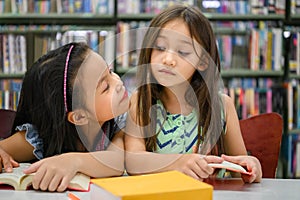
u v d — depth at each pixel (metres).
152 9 2.45
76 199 0.72
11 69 2.43
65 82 0.87
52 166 0.80
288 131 2.50
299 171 2.52
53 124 0.91
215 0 2.47
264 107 2.50
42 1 2.45
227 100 1.09
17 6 2.44
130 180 0.66
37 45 2.40
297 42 2.51
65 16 2.44
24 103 1.00
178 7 1.00
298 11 2.51
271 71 2.48
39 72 0.93
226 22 2.51
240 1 2.49
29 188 0.81
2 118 1.30
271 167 1.33
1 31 2.44
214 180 0.89
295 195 0.78
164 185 0.63
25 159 1.00
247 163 0.90
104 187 0.62
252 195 0.78
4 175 0.83
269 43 2.48
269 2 2.50
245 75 2.56
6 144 0.99
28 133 0.98
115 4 2.46
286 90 2.50
